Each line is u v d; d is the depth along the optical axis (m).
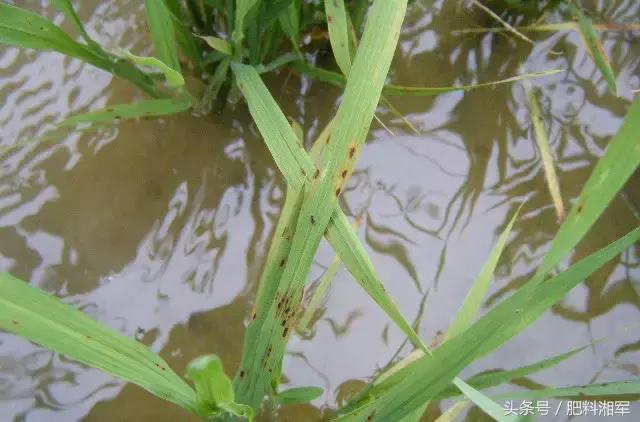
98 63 0.55
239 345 0.56
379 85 0.45
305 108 0.62
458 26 0.64
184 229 0.58
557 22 0.64
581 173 0.60
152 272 0.57
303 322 0.54
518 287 0.57
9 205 0.58
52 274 0.57
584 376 0.55
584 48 0.64
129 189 0.59
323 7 0.60
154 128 0.61
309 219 0.45
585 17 0.61
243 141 0.61
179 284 0.57
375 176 0.60
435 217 0.59
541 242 0.58
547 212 0.59
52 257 0.57
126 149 0.60
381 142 0.61
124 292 0.57
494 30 0.64
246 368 0.46
